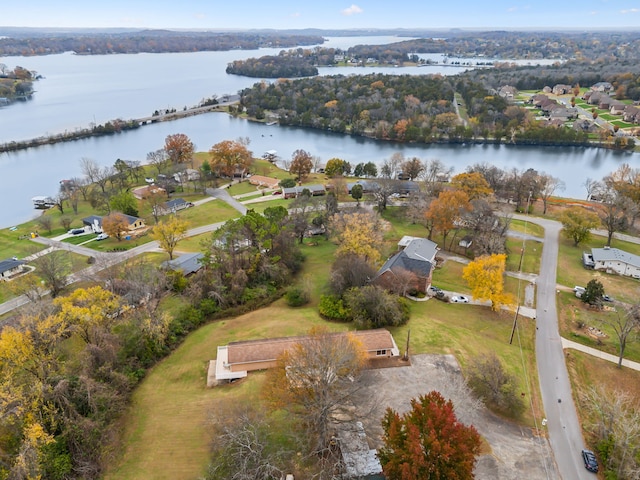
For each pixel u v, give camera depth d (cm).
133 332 5309
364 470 3659
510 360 5428
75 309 4531
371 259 7375
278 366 4162
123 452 4034
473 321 6316
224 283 6806
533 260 8438
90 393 4100
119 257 8756
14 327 4534
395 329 5816
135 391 4844
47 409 3784
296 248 8325
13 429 3709
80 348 4728
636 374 5338
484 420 4416
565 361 5516
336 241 8331
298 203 10431
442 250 8850
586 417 4591
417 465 2938
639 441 4009
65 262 8244
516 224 10338
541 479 3812
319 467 3744
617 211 9575
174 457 3969
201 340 5772
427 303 6750
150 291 6106
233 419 4066
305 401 3828
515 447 4128
